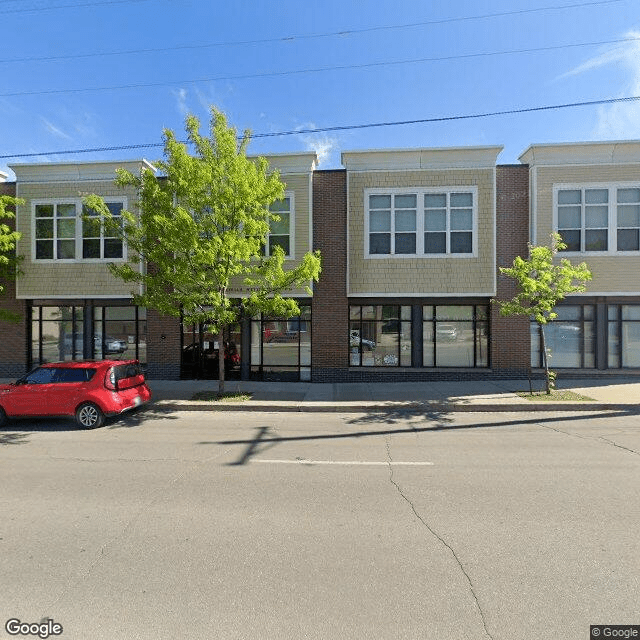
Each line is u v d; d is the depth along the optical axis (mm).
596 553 3832
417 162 13844
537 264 11258
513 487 5445
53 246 14664
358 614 3033
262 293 11562
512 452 7062
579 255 13469
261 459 6742
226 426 9203
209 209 11453
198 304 11758
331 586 3363
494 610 3066
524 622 2939
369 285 13969
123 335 15109
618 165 13398
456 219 13781
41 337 15320
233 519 4559
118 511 4770
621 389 12344
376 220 14047
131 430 8875
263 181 11562
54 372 9359
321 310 14258
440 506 4871
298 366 14578
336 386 13367
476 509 4781
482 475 5914
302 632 2854
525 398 11250
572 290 11555
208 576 3506
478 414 10250
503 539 4098
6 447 7559
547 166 13586
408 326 14453
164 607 3117
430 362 14383
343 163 14117
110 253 14609
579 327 14117
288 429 8875
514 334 13922
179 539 4125
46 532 4277
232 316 11484
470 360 14289
